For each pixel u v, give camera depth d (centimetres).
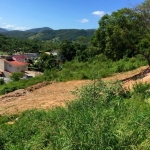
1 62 6581
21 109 992
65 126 442
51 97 1173
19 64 6725
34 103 1080
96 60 2075
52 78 1736
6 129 636
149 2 1305
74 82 1550
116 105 584
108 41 1334
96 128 388
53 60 6372
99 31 1398
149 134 391
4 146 525
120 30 1275
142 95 721
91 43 1552
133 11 1313
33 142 473
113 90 720
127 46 1384
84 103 629
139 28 1333
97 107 556
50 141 441
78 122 444
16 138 555
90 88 672
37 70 7088
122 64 1870
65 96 1148
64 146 387
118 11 1310
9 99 1256
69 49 6331
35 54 12012
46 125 527
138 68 1756
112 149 360
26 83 1689
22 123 653
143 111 523
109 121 436
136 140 383
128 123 431
